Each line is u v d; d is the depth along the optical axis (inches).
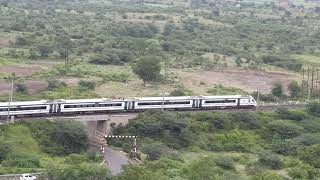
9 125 7741.1
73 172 6171.3
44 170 6481.3
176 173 6584.6
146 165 6978.4
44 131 7805.1
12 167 6712.6
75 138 7716.5
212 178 6446.9
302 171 7372.1
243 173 7288.4
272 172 7091.5
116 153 7731.3
